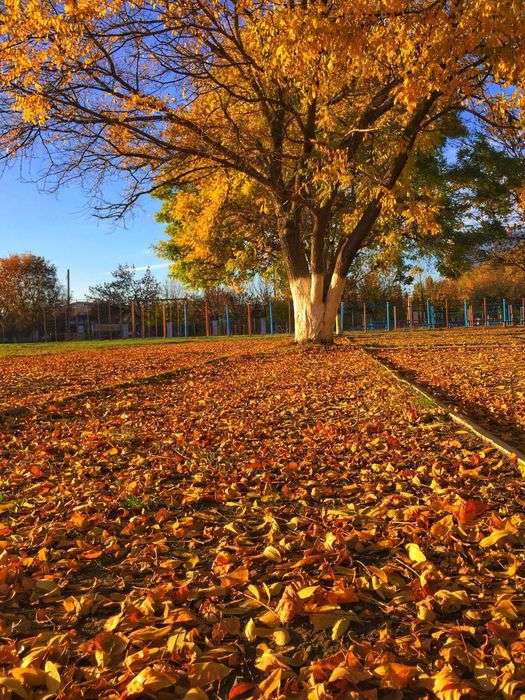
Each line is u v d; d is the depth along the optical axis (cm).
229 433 649
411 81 954
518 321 5575
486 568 300
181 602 280
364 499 415
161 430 686
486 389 897
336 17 941
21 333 5922
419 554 311
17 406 854
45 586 300
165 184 1656
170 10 1198
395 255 2669
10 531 380
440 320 5938
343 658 226
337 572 301
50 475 515
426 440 578
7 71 1192
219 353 2147
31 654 235
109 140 1555
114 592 296
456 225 2652
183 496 439
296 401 852
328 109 1437
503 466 475
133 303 5516
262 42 1177
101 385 1178
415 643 235
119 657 236
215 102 1580
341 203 2228
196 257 2669
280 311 5619
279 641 242
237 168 1592
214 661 230
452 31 898
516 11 826
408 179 1850
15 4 1059
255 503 416
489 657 225
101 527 385
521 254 3600
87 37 1209
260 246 2686
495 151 2569
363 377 1100
